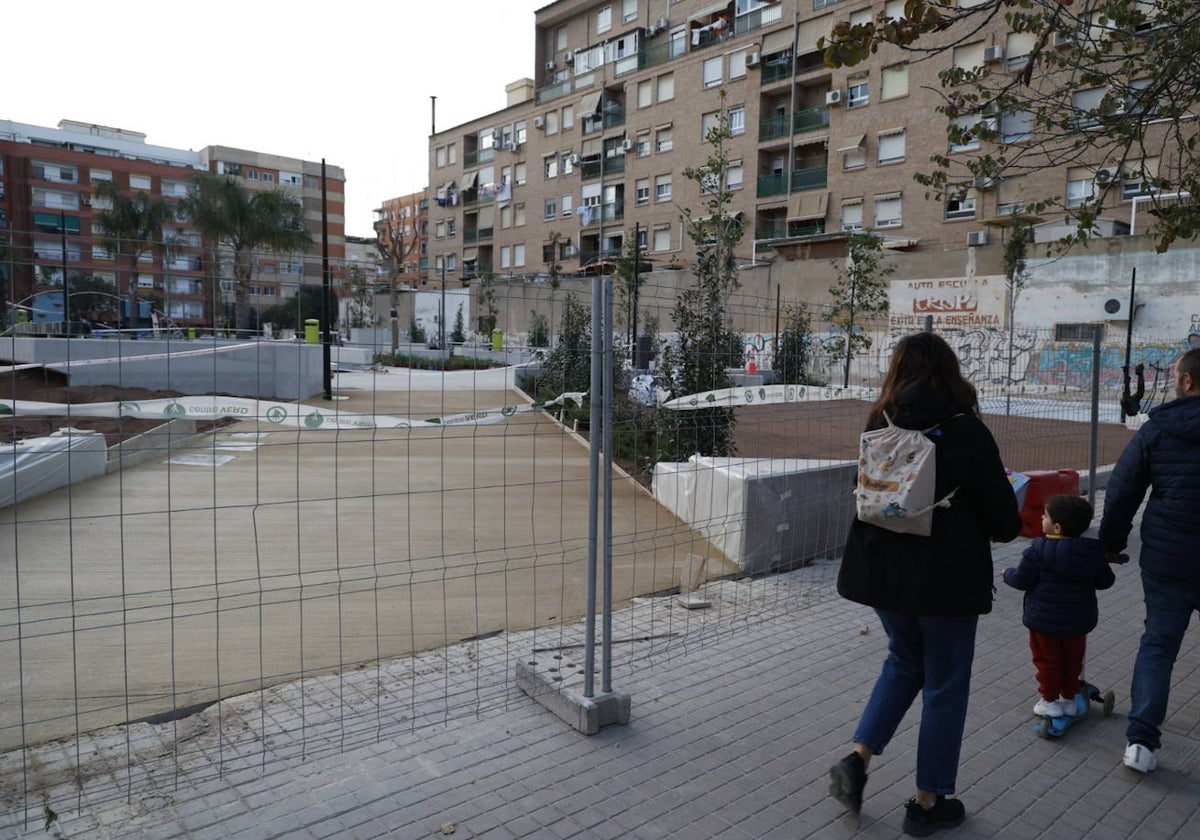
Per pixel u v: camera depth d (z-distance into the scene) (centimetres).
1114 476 344
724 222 1562
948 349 293
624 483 945
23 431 991
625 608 528
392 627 479
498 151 5444
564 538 704
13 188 6444
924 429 283
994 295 2664
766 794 308
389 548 655
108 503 779
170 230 4394
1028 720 379
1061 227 2531
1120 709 394
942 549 276
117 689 384
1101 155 2502
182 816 280
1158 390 2070
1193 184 573
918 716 378
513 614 510
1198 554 319
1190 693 413
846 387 593
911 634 293
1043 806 307
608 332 352
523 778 313
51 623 464
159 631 457
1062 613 357
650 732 354
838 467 691
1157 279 2312
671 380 803
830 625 502
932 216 3155
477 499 852
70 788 296
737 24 3922
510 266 5388
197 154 7825
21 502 765
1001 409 943
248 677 402
